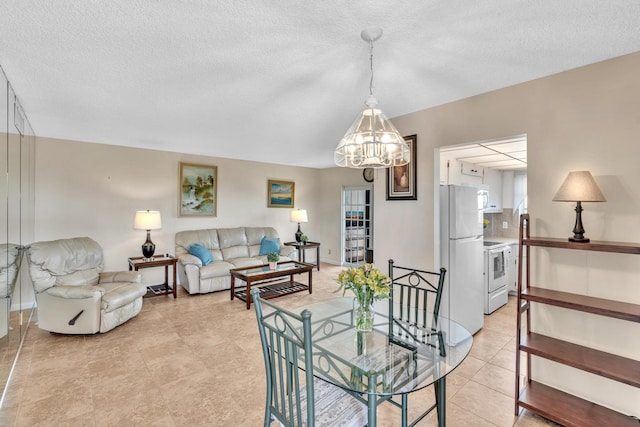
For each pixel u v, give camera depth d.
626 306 1.76
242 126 3.52
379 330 1.97
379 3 1.38
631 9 1.42
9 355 2.49
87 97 2.58
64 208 4.11
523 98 2.27
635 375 1.63
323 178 7.29
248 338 3.05
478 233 3.25
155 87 2.38
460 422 1.86
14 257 2.80
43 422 1.83
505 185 5.04
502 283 4.04
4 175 2.51
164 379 2.31
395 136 1.89
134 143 4.42
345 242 6.97
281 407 1.45
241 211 5.96
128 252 4.62
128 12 1.45
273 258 4.41
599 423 1.74
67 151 4.13
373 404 1.30
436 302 2.12
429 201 2.84
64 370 2.43
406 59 1.93
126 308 3.36
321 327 2.07
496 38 1.68
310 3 1.38
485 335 3.12
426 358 1.63
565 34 1.64
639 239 1.80
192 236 5.02
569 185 1.86
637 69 1.81
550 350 1.93
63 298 3.03
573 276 2.05
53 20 1.51
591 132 1.97
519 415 1.92
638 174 1.81
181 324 3.40
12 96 2.47
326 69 2.07
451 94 2.51
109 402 2.03
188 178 5.21
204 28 1.59
